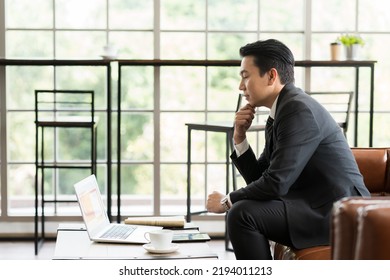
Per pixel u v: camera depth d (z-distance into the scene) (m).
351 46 6.96
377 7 7.46
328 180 4.05
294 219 3.96
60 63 6.71
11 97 7.32
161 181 7.50
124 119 7.43
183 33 7.39
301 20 7.44
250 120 4.54
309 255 3.82
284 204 4.00
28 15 7.32
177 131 7.45
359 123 7.58
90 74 7.39
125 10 7.36
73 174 7.46
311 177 4.10
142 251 3.60
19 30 7.31
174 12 7.39
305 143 3.95
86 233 4.09
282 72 4.26
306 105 4.05
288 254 4.00
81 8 7.34
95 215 4.08
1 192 7.26
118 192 6.90
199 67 7.42
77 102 6.96
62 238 3.94
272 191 3.93
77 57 7.37
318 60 6.99
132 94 7.41
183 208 7.52
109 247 3.70
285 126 3.99
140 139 7.45
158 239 3.54
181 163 7.49
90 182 4.21
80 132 7.42
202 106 7.46
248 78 4.29
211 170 7.55
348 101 6.91
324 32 7.44
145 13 7.37
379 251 2.20
